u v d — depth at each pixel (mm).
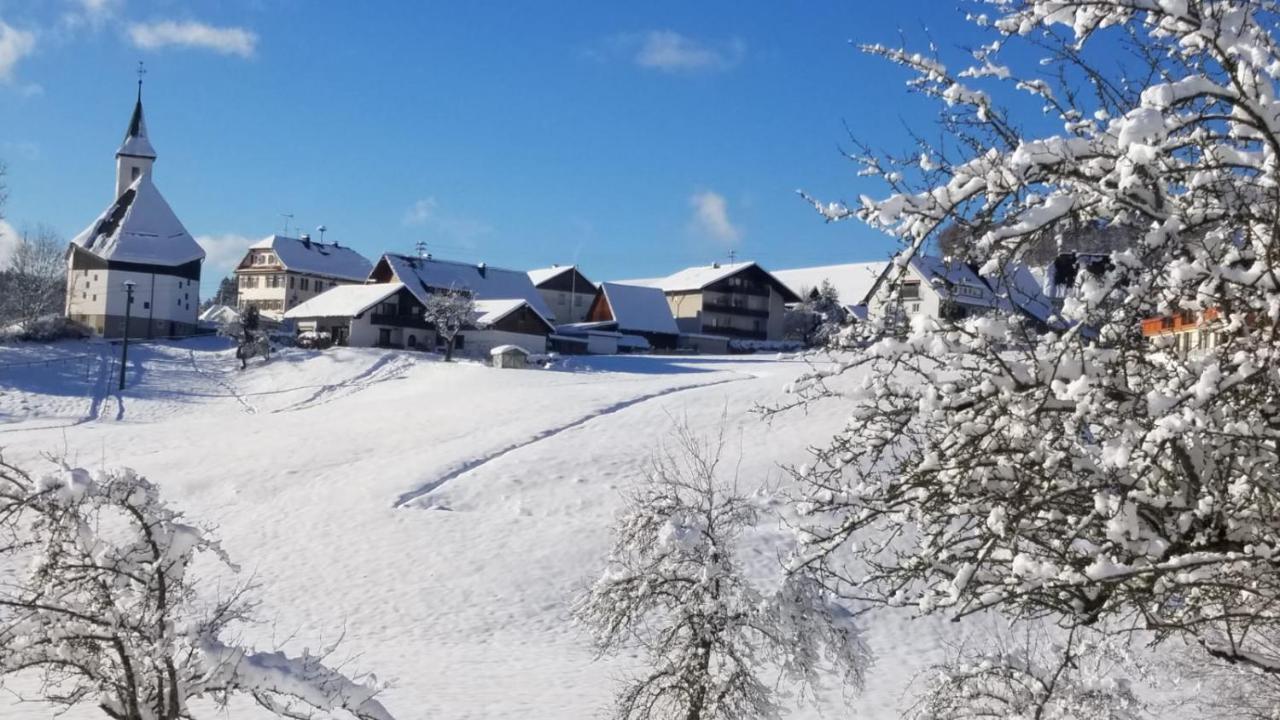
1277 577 6578
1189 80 5922
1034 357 6980
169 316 108000
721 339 114938
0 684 10711
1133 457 6953
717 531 17188
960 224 6828
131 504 10641
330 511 39625
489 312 97750
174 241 110000
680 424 48781
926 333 7180
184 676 10438
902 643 26812
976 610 7113
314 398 72312
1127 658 12508
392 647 26938
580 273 125188
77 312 107750
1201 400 6211
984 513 7430
